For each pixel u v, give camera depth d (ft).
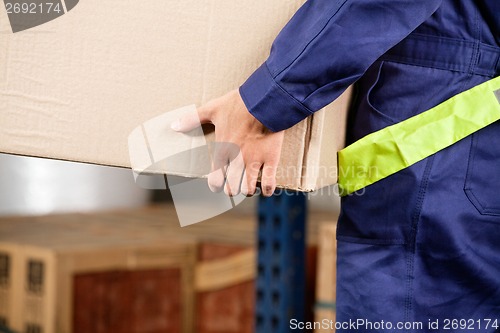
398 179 4.92
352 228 5.15
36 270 8.19
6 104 4.84
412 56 4.95
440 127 4.88
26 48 4.81
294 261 8.44
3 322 8.56
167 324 8.92
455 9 4.89
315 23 4.47
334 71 4.49
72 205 12.48
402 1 4.50
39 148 4.85
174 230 9.82
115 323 8.44
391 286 5.01
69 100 4.82
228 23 4.75
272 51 4.59
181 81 4.76
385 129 4.93
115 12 4.75
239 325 8.84
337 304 5.24
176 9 4.73
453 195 4.95
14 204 12.01
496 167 5.03
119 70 4.77
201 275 9.14
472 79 4.95
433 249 4.99
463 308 5.18
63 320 8.03
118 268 8.46
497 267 5.19
